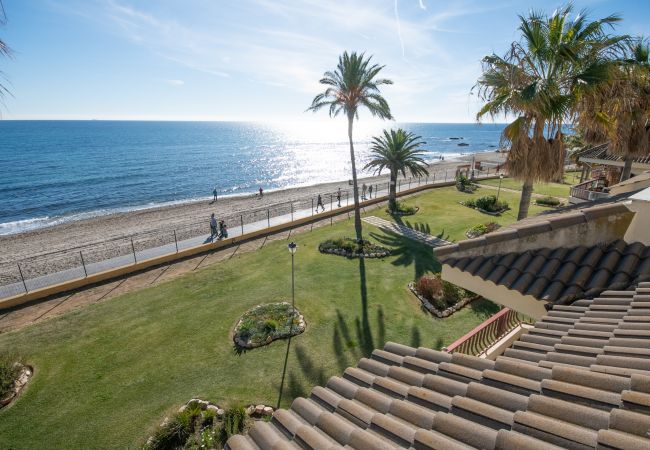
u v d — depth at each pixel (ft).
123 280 54.85
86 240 80.89
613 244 17.93
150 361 36.17
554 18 33.81
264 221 88.02
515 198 112.16
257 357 37.01
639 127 51.39
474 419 9.94
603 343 11.94
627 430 7.61
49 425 28.55
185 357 36.83
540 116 35.63
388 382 13.43
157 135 592.60
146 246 69.72
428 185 128.98
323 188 160.04
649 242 17.25
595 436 7.71
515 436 8.30
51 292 49.78
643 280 15.42
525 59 34.91
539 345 13.39
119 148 358.23
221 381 33.55
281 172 248.32
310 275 56.65
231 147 429.38
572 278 17.01
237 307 46.65
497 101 37.11
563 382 10.14
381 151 99.45
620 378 9.49
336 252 65.82
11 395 31.04
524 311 17.71
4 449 26.58
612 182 72.43
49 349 37.83
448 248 21.50
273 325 40.86
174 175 209.97
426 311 46.68
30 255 70.59
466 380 12.46
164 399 31.22
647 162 59.52
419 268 59.82
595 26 32.96
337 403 12.82
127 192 157.38
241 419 28.73
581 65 34.01
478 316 45.78
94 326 42.19
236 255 65.51
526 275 17.89
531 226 19.48
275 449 10.86
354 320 44.09
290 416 12.84
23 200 136.87
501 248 20.12
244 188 181.57
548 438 8.20
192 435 27.53
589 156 68.85
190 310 45.91
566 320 14.38
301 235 77.46
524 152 38.47
